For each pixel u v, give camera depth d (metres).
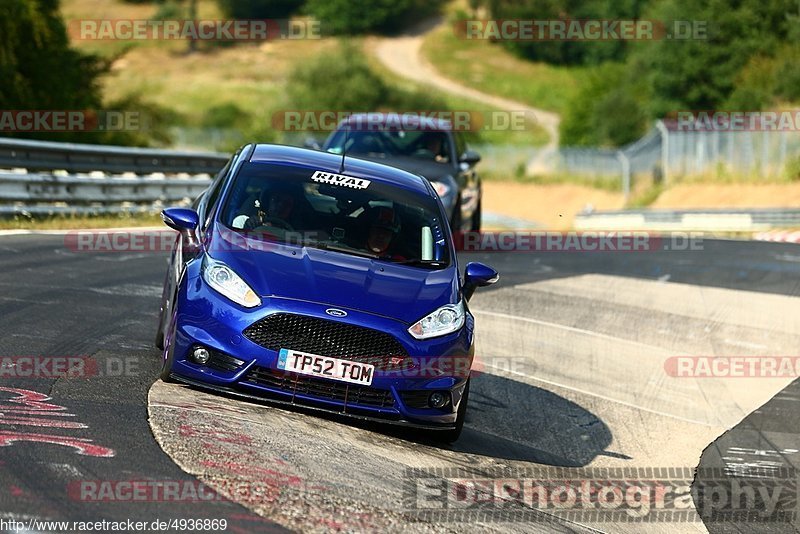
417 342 21.88
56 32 102.12
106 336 28.09
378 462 20.34
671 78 169.38
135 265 43.09
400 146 51.84
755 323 42.50
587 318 41.78
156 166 71.19
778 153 130.62
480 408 28.94
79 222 57.53
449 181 49.81
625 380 33.84
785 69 150.25
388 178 27.19
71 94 97.12
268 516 15.67
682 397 32.53
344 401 21.62
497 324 39.38
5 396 20.66
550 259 57.12
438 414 22.39
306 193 25.44
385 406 21.83
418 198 26.62
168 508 15.36
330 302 21.77
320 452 19.88
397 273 23.55
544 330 39.19
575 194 180.25
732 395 33.06
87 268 40.38
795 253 62.34
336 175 26.52
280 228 24.17
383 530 16.14
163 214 24.41
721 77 165.50
